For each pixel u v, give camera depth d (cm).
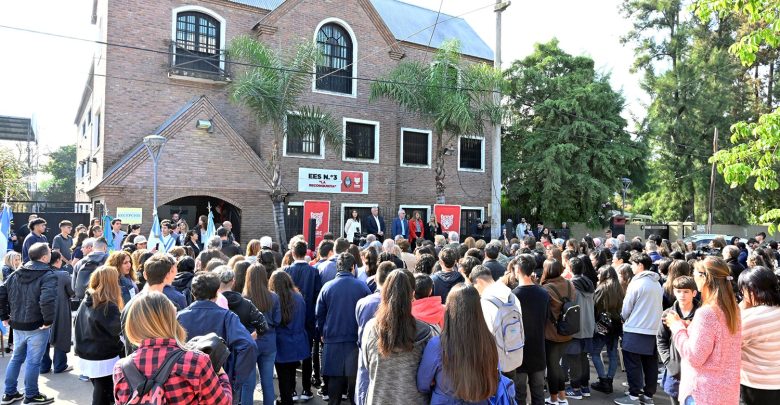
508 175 2884
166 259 519
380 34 2391
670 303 714
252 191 1959
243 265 608
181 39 1997
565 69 2895
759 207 3569
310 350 684
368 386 402
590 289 703
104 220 1401
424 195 2536
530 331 568
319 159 2209
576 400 707
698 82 3297
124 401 298
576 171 2717
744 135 845
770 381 407
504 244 1294
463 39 2875
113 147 1856
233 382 454
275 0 2244
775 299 420
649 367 669
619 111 2908
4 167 2806
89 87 2414
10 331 908
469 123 1964
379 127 2378
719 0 806
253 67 1834
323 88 2266
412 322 358
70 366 823
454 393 327
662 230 3162
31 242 1110
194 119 1831
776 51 3312
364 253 716
